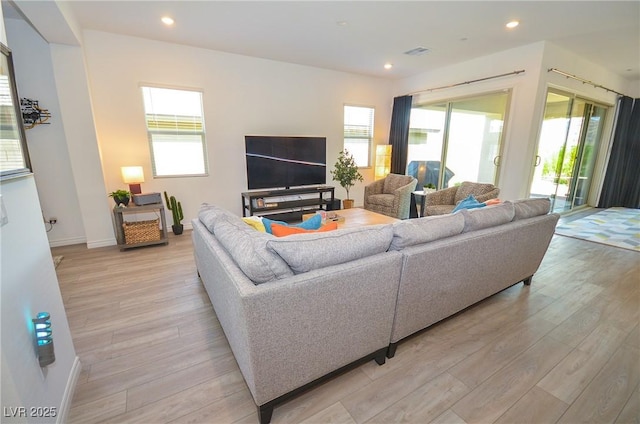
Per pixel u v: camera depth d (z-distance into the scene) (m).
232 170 4.51
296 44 3.80
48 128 3.34
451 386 1.52
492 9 2.82
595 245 3.72
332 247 1.33
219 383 1.54
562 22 3.10
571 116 4.61
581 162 5.35
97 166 3.41
